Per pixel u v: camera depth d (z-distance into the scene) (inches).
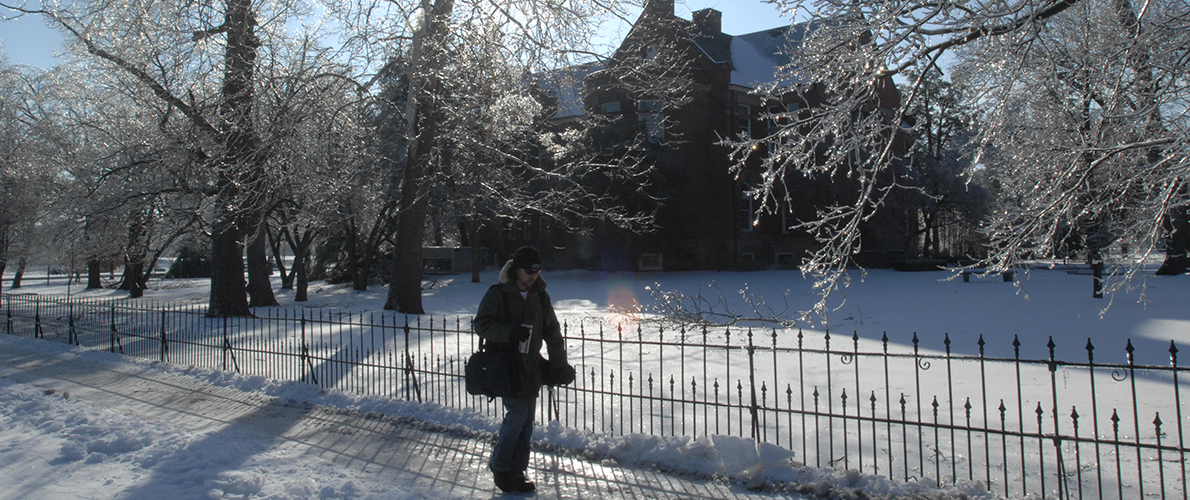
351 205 899.4
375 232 1193.4
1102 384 276.7
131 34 555.5
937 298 727.7
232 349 354.3
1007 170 254.7
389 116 733.3
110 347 447.5
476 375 173.8
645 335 455.2
